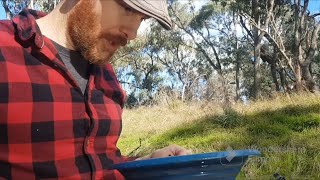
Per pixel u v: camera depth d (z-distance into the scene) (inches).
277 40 866.1
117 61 1396.4
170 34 1376.7
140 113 398.0
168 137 264.1
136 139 280.5
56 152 57.5
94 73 63.4
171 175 48.9
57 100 58.1
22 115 55.9
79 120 59.6
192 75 1379.2
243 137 226.4
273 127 234.2
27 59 57.5
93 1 54.5
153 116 370.0
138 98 1270.9
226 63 1336.1
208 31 1362.0
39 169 56.6
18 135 55.8
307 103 297.6
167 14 53.4
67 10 58.8
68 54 60.5
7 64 56.2
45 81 57.7
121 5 53.5
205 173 49.1
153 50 1422.2
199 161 48.2
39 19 61.6
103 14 54.1
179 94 465.7
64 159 58.1
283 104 310.7
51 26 60.6
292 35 991.0
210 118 285.1
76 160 59.2
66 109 58.6
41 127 56.7
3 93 55.4
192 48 1328.7
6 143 55.7
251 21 809.5
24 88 56.4
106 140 63.9
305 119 243.0
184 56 1440.7
